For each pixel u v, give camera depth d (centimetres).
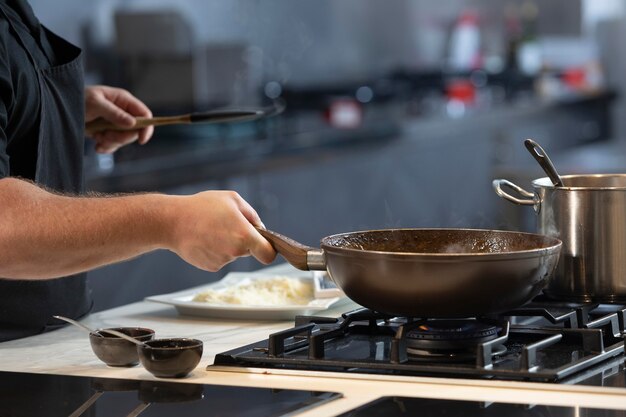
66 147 193
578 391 123
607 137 746
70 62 195
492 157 614
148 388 129
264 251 140
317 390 126
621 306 165
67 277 185
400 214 540
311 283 204
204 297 189
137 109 228
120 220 143
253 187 434
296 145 465
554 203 162
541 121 650
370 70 669
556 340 133
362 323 164
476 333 140
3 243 144
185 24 474
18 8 189
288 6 601
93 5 467
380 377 131
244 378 134
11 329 171
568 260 161
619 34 777
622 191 158
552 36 755
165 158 392
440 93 640
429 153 559
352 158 499
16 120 178
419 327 142
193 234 141
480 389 125
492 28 730
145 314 192
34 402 123
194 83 461
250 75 507
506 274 132
